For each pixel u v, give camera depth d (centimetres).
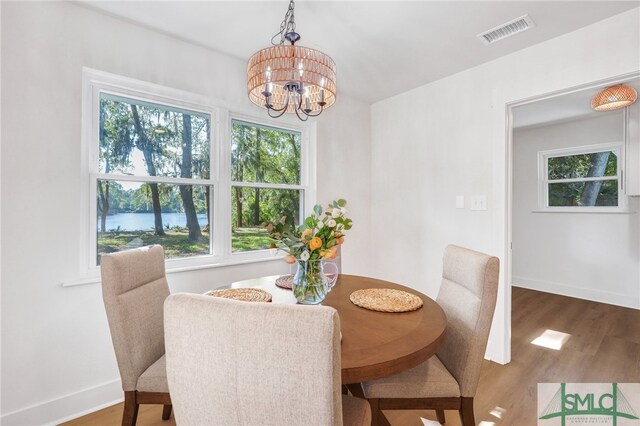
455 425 174
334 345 69
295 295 143
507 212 251
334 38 224
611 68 197
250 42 231
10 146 165
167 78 221
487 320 133
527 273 461
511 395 201
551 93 225
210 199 250
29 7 170
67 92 183
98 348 192
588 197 412
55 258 179
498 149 253
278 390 71
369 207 359
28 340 170
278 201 294
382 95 336
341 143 332
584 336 290
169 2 185
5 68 164
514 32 216
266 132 286
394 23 206
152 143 223
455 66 267
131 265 143
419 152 313
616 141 380
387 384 132
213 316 73
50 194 177
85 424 177
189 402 79
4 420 163
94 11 192
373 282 199
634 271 370
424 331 121
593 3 185
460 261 156
